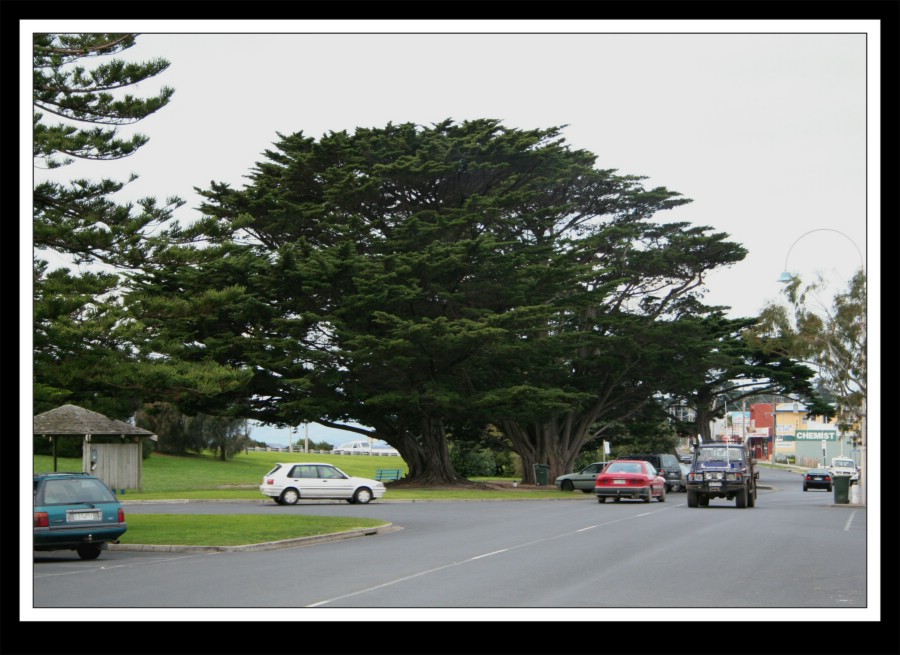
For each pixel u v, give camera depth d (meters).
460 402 54.19
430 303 56.09
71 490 19.56
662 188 63.19
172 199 27.20
